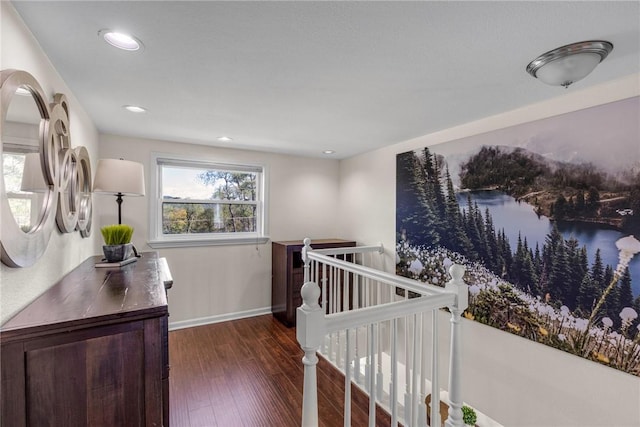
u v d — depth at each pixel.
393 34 1.30
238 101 2.12
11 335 0.90
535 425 2.04
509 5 1.09
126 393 1.05
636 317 1.60
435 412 1.60
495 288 2.30
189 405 2.15
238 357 2.83
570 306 1.87
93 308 1.09
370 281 3.54
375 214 3.66
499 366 2.26
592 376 1.77
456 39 1.33
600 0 1.06
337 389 2.41
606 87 1.74
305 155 4.09
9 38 1.09
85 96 2.03
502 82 1.76
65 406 0.96
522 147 2.16
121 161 2.27
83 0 1.08
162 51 1.45
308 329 1.19
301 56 1.50
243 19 1.20
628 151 1.65
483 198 2.41
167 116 2.46
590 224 1.79
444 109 2.22
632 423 1.62
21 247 1.11
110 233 2.02
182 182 3.53
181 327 3.47
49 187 1.40
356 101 2.09
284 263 3.60
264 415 2.06
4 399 0.89
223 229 3.77
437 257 2.80
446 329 2.62
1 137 0.98
